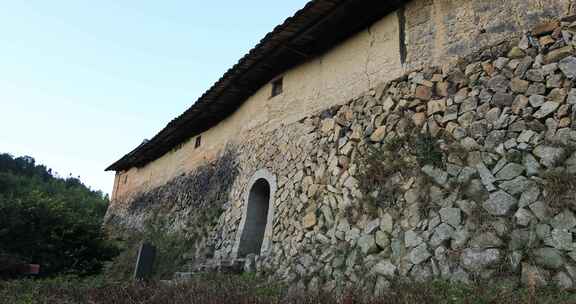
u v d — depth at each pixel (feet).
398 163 18.45
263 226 28.68
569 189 13.38
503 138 15.71
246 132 32.76
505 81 16.56
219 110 37.29
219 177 34.71
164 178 48.29
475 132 16.58
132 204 54.65
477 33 18.28
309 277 19.80
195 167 40.93
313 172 23.65
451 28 19.31
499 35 17.53
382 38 22.48
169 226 40.14
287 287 19.03
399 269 16.30
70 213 30.22
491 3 18.28
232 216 30.09
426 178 17.11
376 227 18.12
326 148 23.44
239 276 23.43
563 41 15.61
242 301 14.11
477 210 15.03
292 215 23.71
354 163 20.98
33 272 24.39
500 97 16.43
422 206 16.74
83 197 88.89
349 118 22.68
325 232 20.83
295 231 22.85
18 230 26.35
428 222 16.29
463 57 18.37
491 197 14.99
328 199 21.65
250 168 30.19
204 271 26.11
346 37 25.05
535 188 14.14
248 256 25.50
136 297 16.42
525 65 16.24
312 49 26.78
